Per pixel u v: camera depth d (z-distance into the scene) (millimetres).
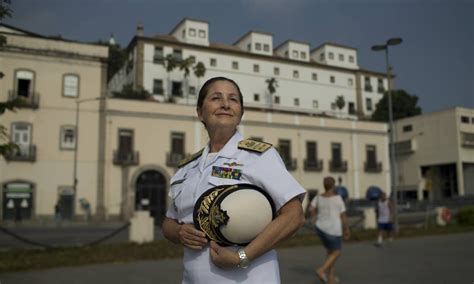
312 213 7094
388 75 18734
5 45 8156
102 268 8758
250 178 1975
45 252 10758
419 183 28109
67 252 10711
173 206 2311
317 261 9586
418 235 15688
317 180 40562
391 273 7742
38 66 30938
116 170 32750
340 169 41562
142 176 33812
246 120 38000
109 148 32625
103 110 32625
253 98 56719
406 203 32875
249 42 62281
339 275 7648
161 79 51125
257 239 1844
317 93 61500
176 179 2326
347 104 63844
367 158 43250
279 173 1960
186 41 56656
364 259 9719
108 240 15539
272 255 1992
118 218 32312
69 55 31781
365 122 43531
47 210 30422
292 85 59750
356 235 14992
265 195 1948
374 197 40156
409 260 9406
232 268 1896
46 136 30891
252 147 2057
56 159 31000
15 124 30141
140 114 33656
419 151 20266
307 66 61312
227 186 1965
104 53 32938
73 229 24156
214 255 1890
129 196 32750
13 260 9484
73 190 31172
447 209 20094
